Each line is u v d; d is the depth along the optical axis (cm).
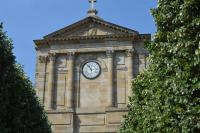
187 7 1728
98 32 5531
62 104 5303
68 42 5525
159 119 2009
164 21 1962
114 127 5084
